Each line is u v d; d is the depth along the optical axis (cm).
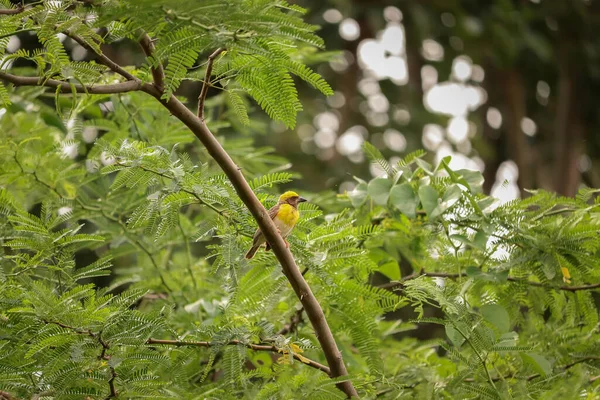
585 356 1043
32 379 811
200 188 868
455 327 905
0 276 876
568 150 2438
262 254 972
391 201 1074
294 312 1092
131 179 884
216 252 927
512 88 2578
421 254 1112
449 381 999
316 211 994
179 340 886
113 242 1257
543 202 1067
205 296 1264
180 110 810
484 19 2417
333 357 868
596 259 1006
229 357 869
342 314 997
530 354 951
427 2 2431
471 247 1086
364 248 1107
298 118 2423
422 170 1119
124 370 805
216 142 818
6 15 783
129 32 766
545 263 1006
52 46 783
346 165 2481
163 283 1302
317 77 796
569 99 2502
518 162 2486
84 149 1345
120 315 816
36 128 1274
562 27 2527
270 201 985
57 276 907
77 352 761
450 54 2527
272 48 771
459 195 1025
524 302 1080
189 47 726
